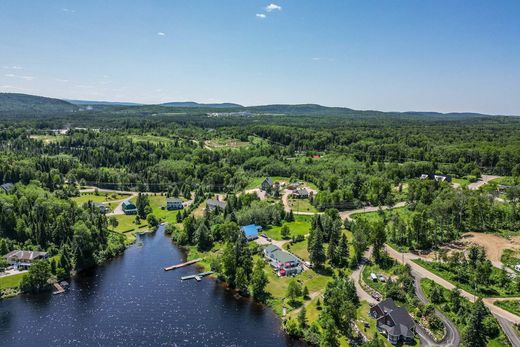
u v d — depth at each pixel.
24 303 132.38
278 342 112.62
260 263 146.75
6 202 182.88
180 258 176.00
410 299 126.00
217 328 119.19
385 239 159.38
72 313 126.38
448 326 114.38
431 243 169.75
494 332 108.81
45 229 169.62
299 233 192.25
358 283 140.88
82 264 160.25
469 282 137.38
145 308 130.25
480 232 183.00
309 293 137.38
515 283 133.88
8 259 154.38
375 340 99.12
